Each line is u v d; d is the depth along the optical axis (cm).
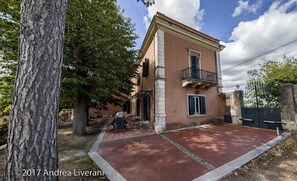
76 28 613
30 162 141
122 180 273
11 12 473
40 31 157
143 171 310
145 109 1065
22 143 142
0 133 690
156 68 812
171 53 862
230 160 356
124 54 830
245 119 866
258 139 548
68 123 1216
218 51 1112
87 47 636
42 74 154
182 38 930
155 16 791
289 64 947
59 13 176
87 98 776
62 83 544
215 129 779
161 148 473
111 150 464
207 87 977
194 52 972
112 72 775
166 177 283
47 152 154
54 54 167
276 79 911
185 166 331
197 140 559
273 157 382
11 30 480
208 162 350
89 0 598
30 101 147
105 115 1872
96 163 357
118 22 802
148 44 1066
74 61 597
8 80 572
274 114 728
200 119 928
